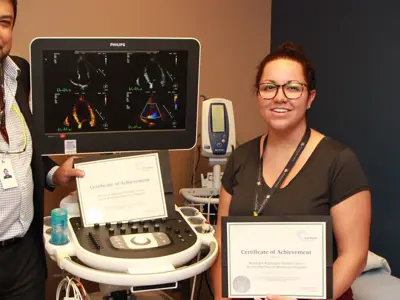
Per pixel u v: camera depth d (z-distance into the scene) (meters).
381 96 2.30
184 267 1.51
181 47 1.94
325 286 1.48
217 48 2.86
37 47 1.81
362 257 1.55
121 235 1.66
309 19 2.73
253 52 3.00
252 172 1.68
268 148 1.67
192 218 1.87
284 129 1.58
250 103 3.02
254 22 2.97
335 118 2.60
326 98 2.66
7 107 1.65
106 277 1.45
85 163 1.79
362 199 1.54
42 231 1.79
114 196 1.77
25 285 1.75
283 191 1.58
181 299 2.07
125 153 1.83
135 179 1.79
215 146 2.44
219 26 2.85
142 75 1.94
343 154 1.56
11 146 1.63
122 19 2.55
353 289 2.04
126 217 1.75
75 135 1.94
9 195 1.60
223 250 1.50
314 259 1.48
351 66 2.47
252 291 1.50
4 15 1.52
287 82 1.54
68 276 1.74
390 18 2.23
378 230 2.37
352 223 1.53
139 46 1.90
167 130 2.03
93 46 1.86
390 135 2.26
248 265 1.50
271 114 1.57
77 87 1.90
